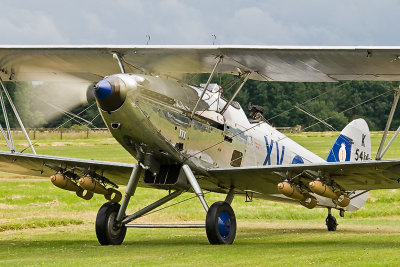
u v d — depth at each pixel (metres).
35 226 34.00
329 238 27.77
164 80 24.97
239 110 28.86
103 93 22.38
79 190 27.61
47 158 27.02
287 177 24.88
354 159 36.50
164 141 24.45
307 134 111.00
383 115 126.56
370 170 23.92
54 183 27.02
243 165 28.83
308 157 34.06
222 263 18.61
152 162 25.11
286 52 24.52
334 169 24.16
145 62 26.84
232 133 27.89
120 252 22.38
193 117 25.72
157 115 24.08
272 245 24.14
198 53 25.39
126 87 22.84
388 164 22.97
